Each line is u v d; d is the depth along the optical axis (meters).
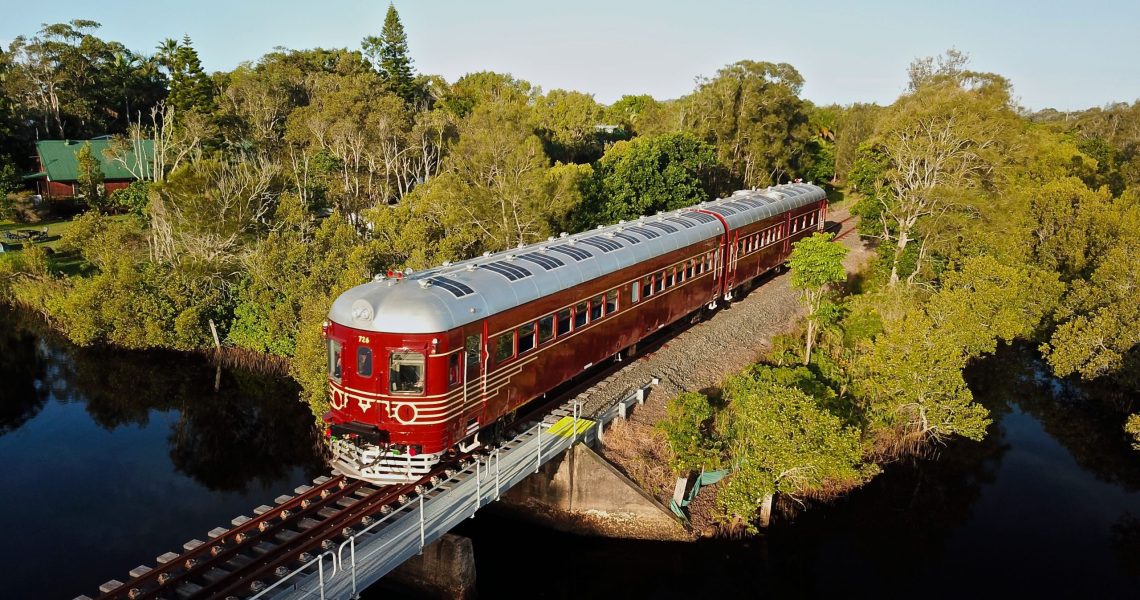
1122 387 30.08
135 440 27.36
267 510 15.68
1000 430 28.70
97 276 36.94
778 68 58.12
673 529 19.27
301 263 31.41
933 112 32.88
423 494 15.46
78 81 79.56
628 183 41.88
